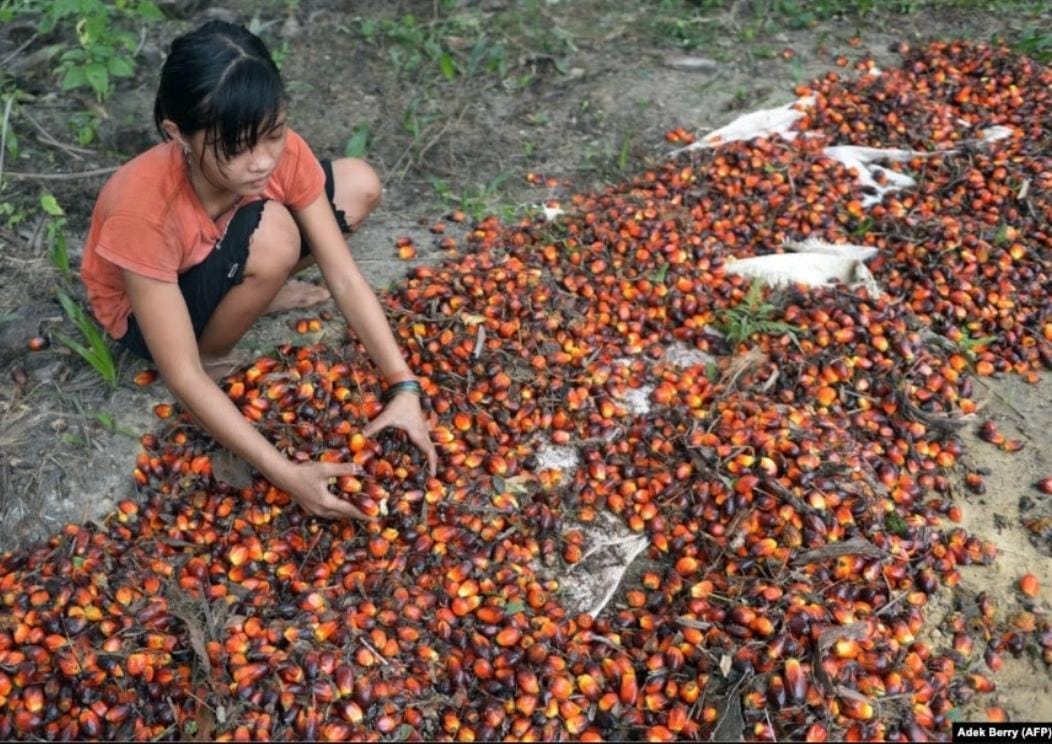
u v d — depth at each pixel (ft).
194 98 4.16
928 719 4.69
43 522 5.58
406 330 6.49
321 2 9.84
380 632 4.90
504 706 4.70
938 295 7.01
